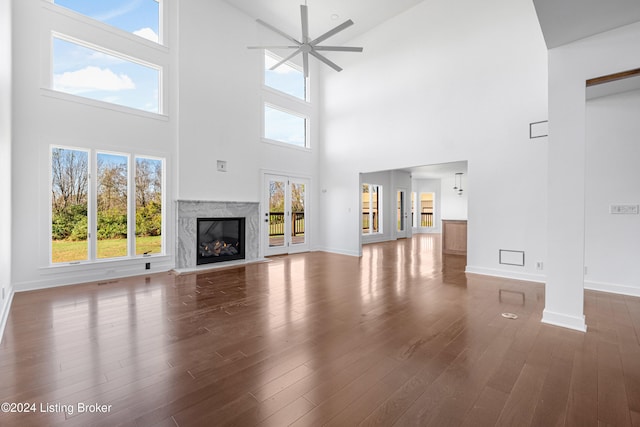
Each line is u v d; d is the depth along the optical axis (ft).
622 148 12.00
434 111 17.62
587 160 12.72
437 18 17.47
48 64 12.67
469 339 7.84
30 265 12.27
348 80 22.86
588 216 12.75
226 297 11.61
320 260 20.25
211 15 18.01
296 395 5.47
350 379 5.99
